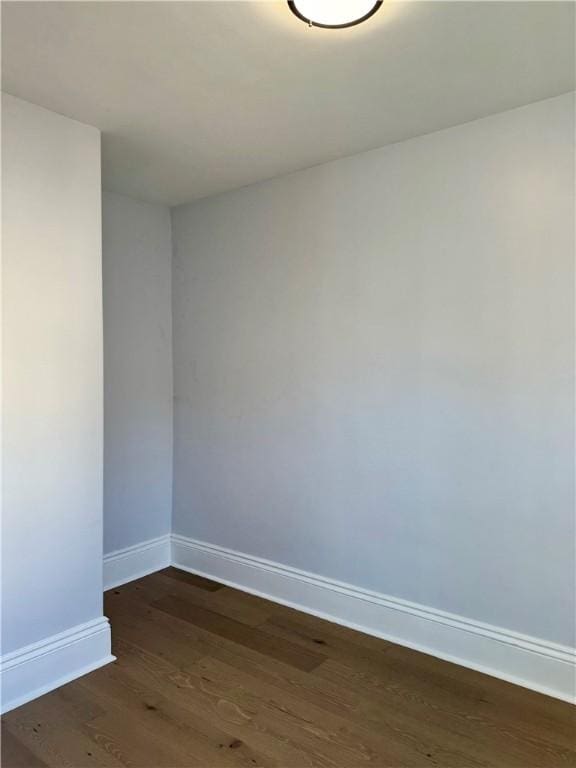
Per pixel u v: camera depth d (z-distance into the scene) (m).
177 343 3.61
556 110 2.17
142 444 3.49
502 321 2.33
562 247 2.18
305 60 1.89
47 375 2.27
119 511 3.36
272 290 3.10
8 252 2.14
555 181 2.18
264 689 2.29
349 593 2.83
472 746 1.96
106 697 2.23
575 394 2.17
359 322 2.76
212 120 2.36
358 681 2.35
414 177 2.55
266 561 3.19
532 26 1.71
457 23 1.69
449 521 2.50
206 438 3.47
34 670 2.23
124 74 1.98
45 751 1.92
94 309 2.43
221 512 3.41
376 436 2.71
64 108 2.24
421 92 2.12
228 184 3.16
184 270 3.55
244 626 2.83
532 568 2.29
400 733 2.03
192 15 1.64
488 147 2.34
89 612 2.45
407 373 2.60
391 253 2.63
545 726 2.06
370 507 2.75
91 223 2.41
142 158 2.76
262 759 1.90
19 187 2.17
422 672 2.41
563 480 2.21
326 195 2.85
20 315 2.18
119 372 3.34
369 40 1.78
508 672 2.35
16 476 2.18
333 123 2.39
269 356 3.13
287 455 3.07
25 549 2.21
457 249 2.43
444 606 2.53
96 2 1.58
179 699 2.22
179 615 2.95
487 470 2.38
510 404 2.32
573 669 2.19
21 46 1.80
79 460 2.39
